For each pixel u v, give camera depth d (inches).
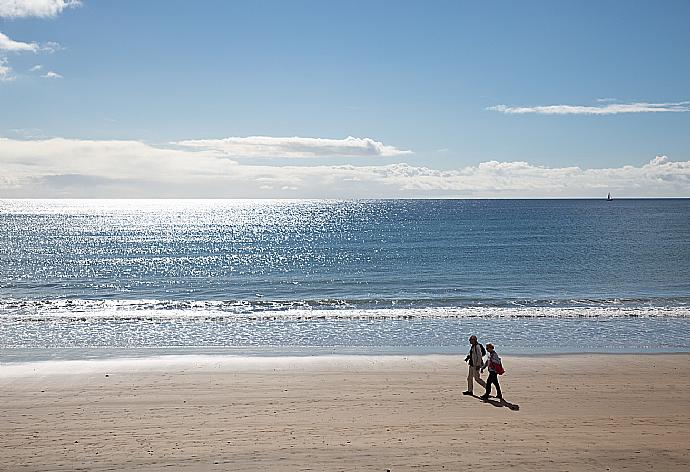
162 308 1403.8
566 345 975.6
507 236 3641.7
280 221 6072.8
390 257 2571.4
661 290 1663.4
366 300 1493.6
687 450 517.0
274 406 641.0
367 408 634.8
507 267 2171.5
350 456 501.7
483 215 6752.0
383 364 827.4
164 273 2158.0
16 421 592.4
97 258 2696.9
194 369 795.4
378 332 1082.7
